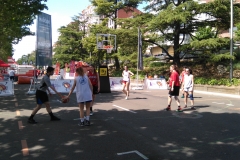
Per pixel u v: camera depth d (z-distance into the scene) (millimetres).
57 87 17719
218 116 9195
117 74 36281
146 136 6555
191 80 10820
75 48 58156
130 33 26453
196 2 21500
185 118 8828
